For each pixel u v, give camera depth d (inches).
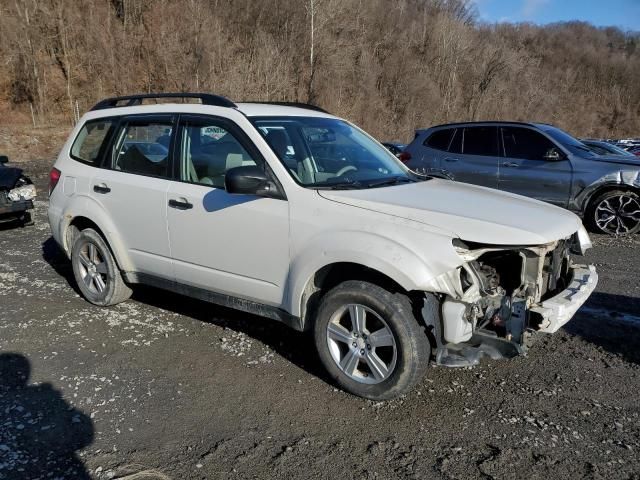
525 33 3494.1
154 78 1433.3
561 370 149.9
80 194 193.0
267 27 1733.5
